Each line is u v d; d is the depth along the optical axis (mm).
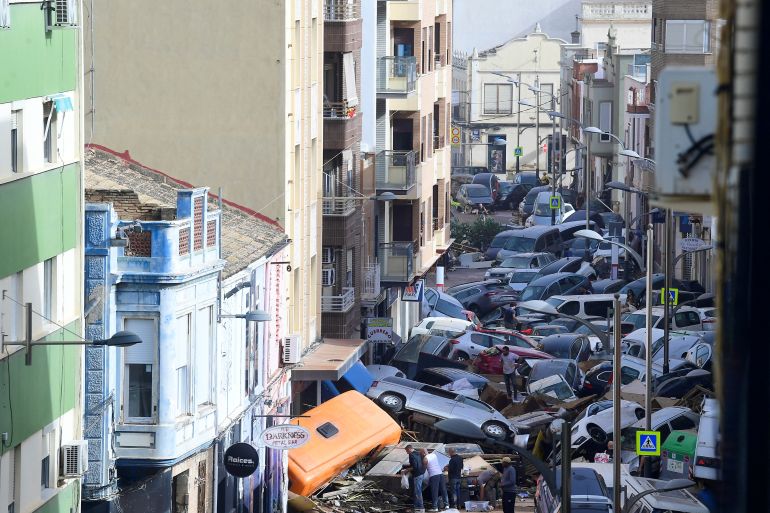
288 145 65312
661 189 17250
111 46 64062
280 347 64375
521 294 109438
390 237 102875
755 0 15961
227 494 54938
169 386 47562
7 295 38469
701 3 117000
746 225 16344
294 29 66250
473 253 140000
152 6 63812
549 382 79375
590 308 102062
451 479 62500
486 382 81812
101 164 58250
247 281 57125
